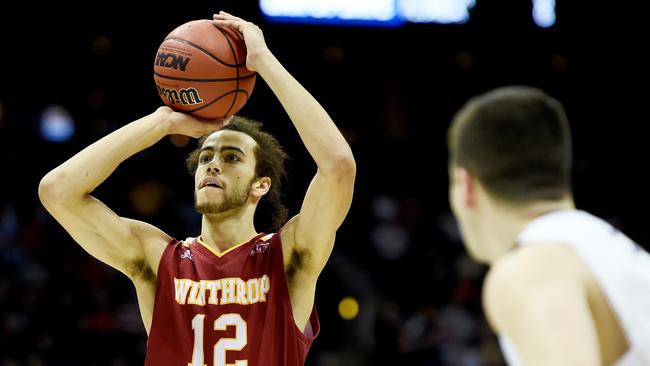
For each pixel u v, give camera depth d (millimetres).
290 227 4688
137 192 15047
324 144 4379
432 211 16641
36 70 15734
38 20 15719
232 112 4742
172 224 14844
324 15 16391
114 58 16094
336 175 4355
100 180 4562
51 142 15469
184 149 15930
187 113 4711
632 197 17125
